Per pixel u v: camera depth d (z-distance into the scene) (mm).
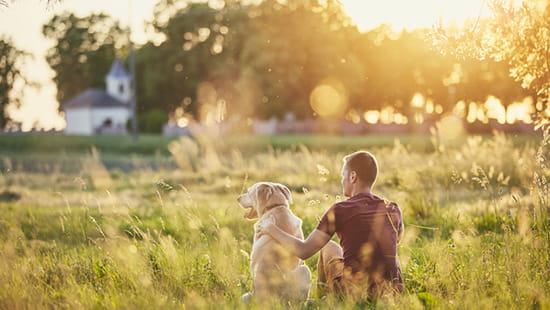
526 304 3811
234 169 17359
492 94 46656
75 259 5586
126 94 85438
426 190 9680
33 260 5375
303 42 51125
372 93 60156
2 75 49812
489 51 5555
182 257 5324
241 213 8414
